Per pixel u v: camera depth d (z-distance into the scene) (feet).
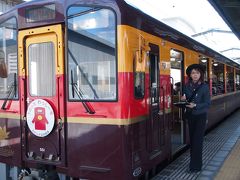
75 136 15.88
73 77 15.97
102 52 15.38
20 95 17.40
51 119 16.24
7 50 18.13
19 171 18.33
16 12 17.40
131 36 15.49
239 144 28.76
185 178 19.45
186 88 20.80
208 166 21.85
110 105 15.16
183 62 24.47
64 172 16.20
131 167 15.30
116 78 15.06
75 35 15.87
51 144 16.48
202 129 20.35
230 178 19.22
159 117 19.16
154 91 18.52
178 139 25.39
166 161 22.02
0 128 18.62
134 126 15.62
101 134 15.34
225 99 42.98
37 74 16.92
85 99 15.66
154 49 18.45
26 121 17.24
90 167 15.58
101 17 15.38
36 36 16.88
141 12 16.84
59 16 16.12
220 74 39.63
